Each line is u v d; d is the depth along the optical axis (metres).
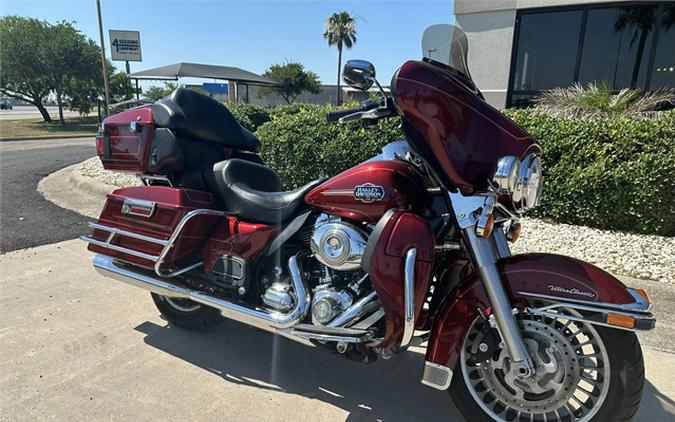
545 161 5.70
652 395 2.66
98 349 3.11
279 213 2.74
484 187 2.17
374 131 6.29
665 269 4.38
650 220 5.26
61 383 2.71
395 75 2.21
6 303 3.77
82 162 11.66
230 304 2.70
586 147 5.44
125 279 3.15
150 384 2.73
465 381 2.29
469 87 2.34
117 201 3.19
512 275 2.18
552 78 10.38
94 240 3.26
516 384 2.18
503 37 10.59
